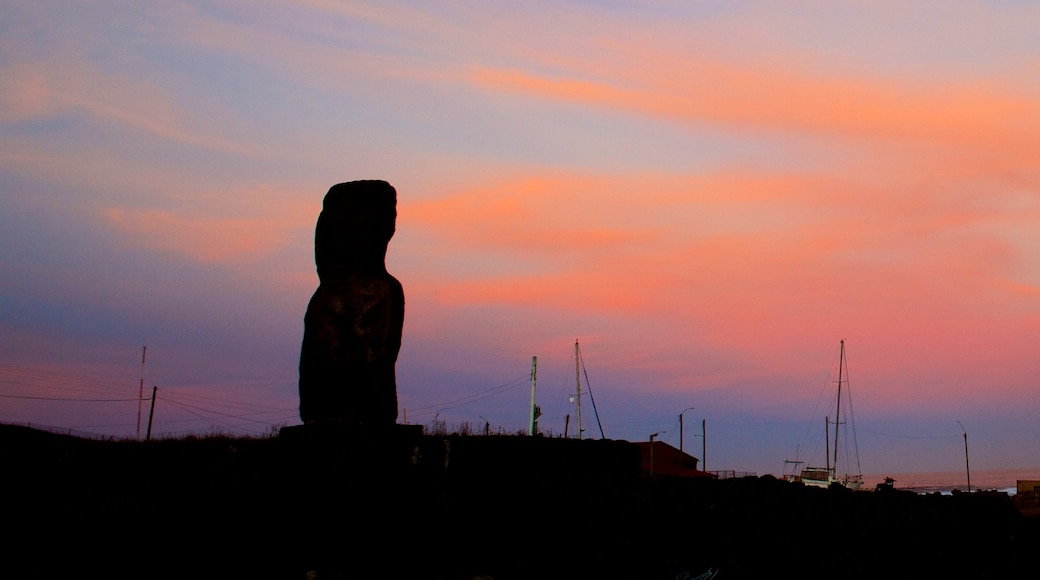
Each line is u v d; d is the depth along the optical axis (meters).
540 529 22.23
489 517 21.59
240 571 18.81
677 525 24.84
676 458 61.88
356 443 20.45
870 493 35.22
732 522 26.22
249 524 19.80
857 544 27.53
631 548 22.92
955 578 26.58
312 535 19.80
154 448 21.22
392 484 20.66
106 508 19.67
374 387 20.94
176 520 19.67
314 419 20.88
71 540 18.81
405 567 19.97
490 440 22.83
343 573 19.19
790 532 26.81
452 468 21.72
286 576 18.81
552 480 24.11
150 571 18.42
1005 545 30.34
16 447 21.34
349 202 21.58
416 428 21.64
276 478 20.50
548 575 21.06
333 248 21.47
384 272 21.67
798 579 24.19
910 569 26.58
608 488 25.22
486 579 20.28
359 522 20.02
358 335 20.95
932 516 31.66
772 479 32.75
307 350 21.11
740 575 23.55
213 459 20.88
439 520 20.81
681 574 22.80
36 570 17.92
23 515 19.23
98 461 20.78
